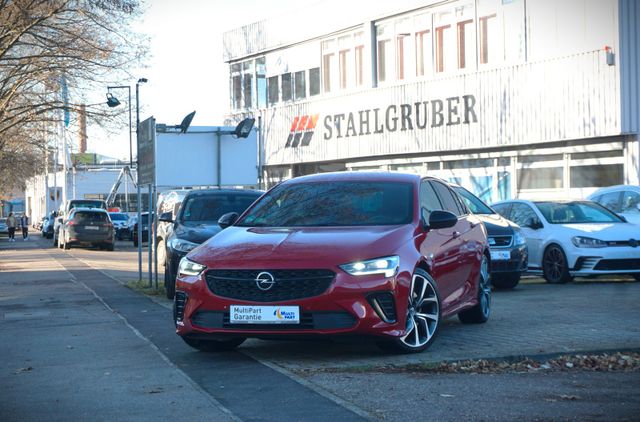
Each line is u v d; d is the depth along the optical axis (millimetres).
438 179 10609
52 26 27156
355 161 34719
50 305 14383
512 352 8492
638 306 12266
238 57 41219
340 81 35250
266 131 39281
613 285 15914
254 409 6445
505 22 27953
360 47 34062
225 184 19016
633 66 24234
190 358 8773
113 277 20406
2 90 30844
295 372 7797
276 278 8062
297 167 38062
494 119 27969
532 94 26688
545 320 10938
